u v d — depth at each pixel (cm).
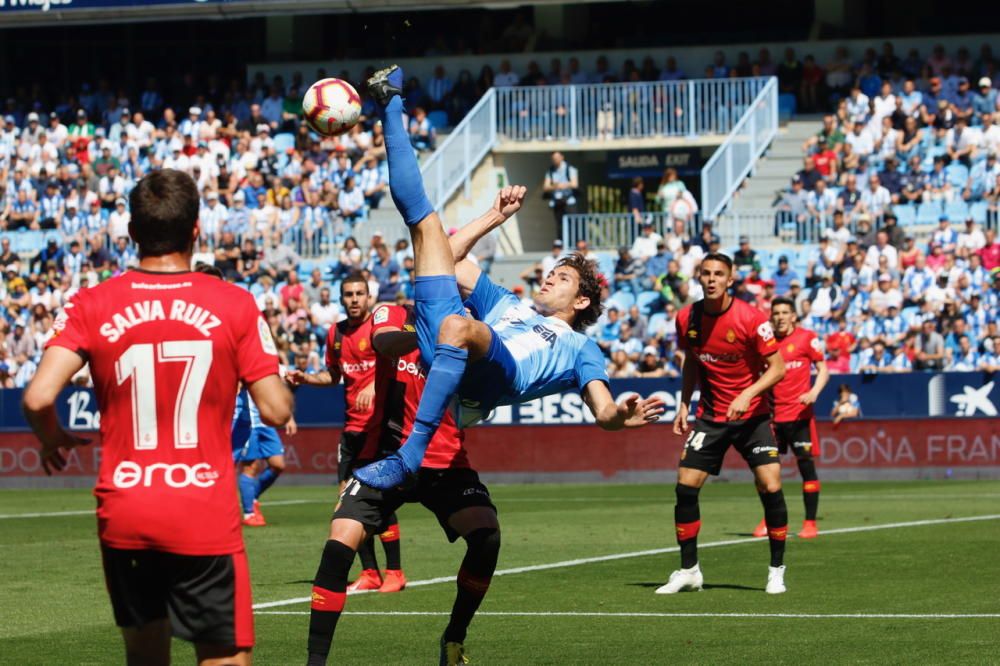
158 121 5656
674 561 1942
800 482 3612
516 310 1122
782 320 2250
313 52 5847
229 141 5275
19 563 1997
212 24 6081
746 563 1898
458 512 1141
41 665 1209
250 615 802
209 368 792
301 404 3906
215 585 790
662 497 3194
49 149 5316
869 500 2980
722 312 1628
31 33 6091
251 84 5628
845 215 4394
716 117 4994
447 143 4994
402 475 1017
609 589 1661
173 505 781
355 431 1703
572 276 1178
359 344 1697
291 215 4847
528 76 5278
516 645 1277
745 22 5659
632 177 5062
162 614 806
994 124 4625
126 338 788
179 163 5134
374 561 1684
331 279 4566
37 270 4900
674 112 5031
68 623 1456
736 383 1633
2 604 1593
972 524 2394
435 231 1088
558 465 3762
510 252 5138
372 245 4506
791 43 5188
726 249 4488
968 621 1377
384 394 1190
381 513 1123
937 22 5494
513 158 5191
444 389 1018
